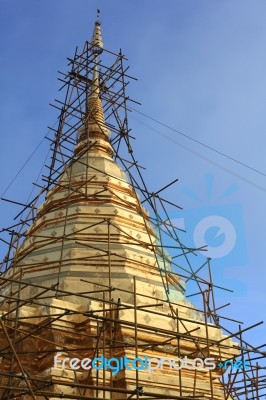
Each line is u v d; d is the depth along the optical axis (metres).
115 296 23.48
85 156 33.06
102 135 35.12
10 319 18.58
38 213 31.50
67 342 21.25
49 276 25.02
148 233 27.58
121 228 28.14
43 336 21.33
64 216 28.88
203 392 22.22
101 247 26.50
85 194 28.17
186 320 21.94
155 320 22.83
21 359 20.81
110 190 30.11
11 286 23.62
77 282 24.16
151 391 20.69
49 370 19.91
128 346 19.67
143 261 26.62
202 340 22.03
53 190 31.86
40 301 23.20
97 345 18.86
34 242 27.94
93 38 37.50
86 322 21.48
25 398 19.25
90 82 35.41
